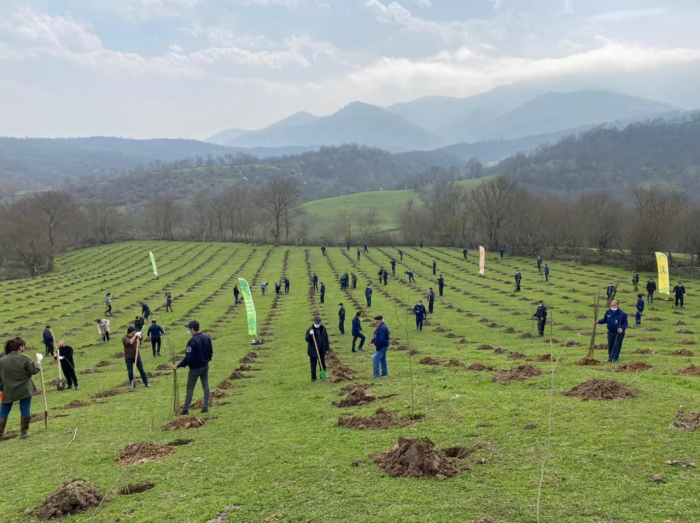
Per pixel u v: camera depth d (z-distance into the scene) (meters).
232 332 39.38
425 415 11.36
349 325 38.97
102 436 12.49
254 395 16.59
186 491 8.21
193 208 161.00
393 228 150.25
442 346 26.75
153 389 19.72
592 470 7.59
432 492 7.28
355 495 7.42
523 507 6.61
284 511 7.14
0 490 9.12
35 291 70.62
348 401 13.49
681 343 23.89
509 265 82.81
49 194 116.38
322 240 124.75
